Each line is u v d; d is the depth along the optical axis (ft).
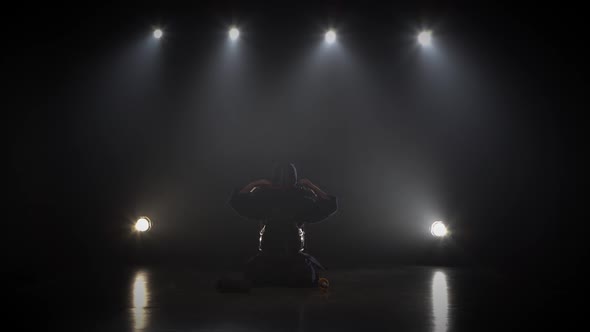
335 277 26.14
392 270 29.68
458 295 20.27
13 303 18.20
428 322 15.17
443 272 28.53
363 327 14.49
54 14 35.94
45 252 35.81
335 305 17.90
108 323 14.93
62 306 17.62
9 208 35.94
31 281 23.94
